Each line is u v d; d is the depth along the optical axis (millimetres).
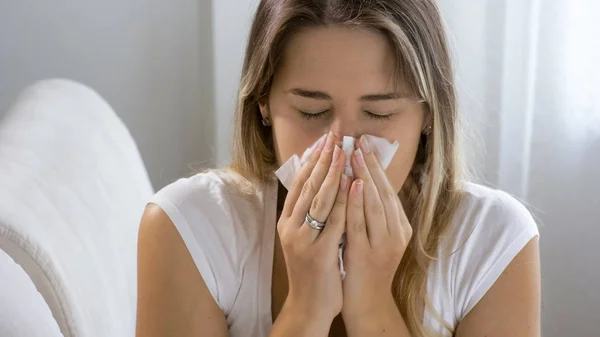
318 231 1047
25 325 847
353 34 1011
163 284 1087
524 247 1117
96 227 1075
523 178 1575
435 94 1070
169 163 1679
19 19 1604
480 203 1140
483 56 1543
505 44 1532
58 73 1631
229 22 1582
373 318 1081
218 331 1103
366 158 1028
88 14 1611
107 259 1073
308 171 1046
